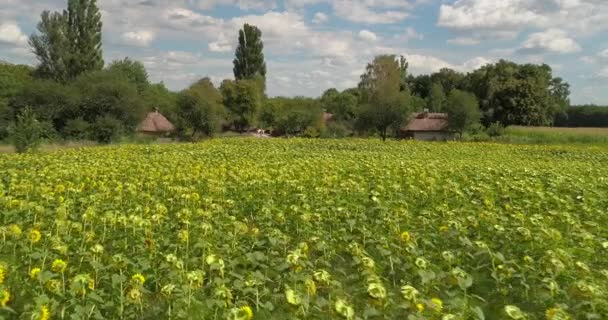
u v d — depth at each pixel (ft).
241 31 293.02
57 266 22.11
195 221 33.65
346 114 268.62
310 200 40.57
